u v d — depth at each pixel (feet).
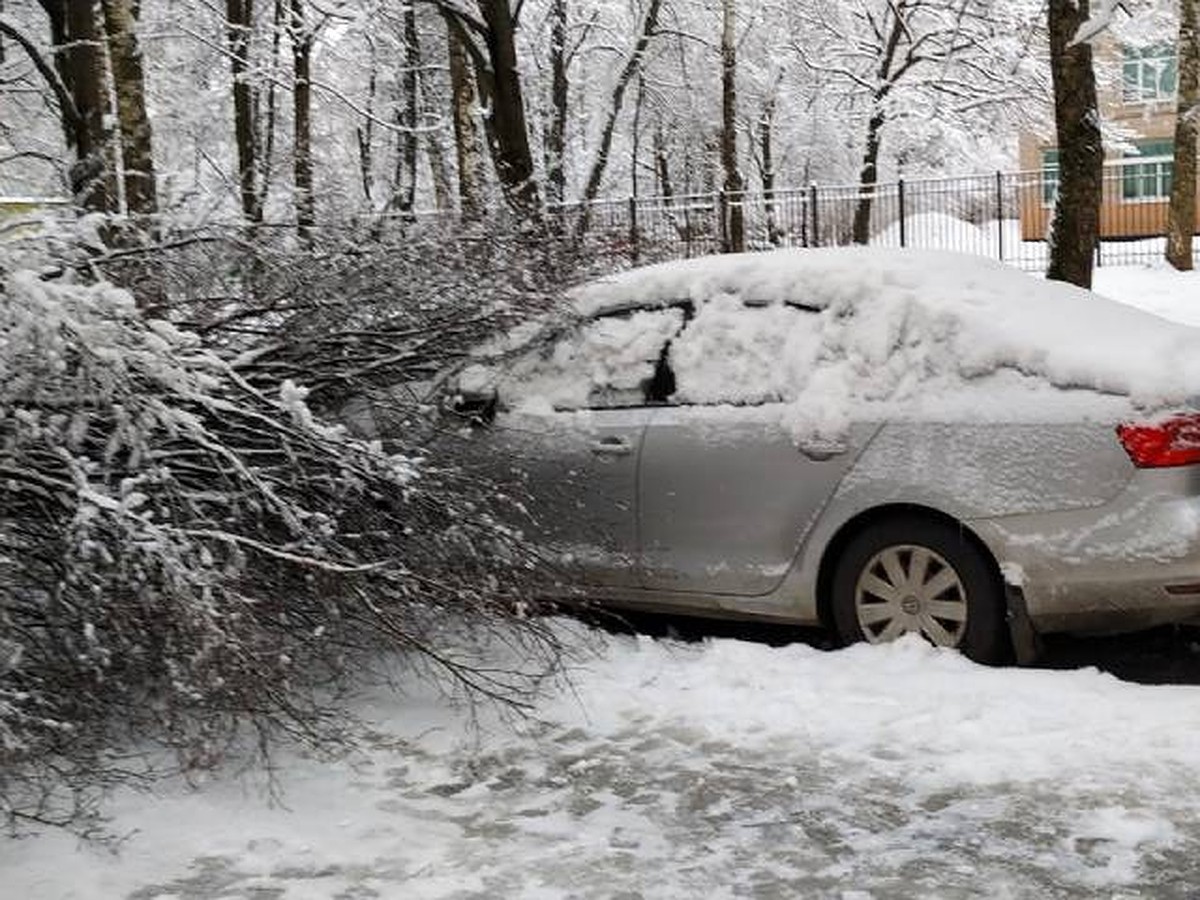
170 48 76.07
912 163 104.73
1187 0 72.38
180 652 13.79
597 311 21.84
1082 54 40.78
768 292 20.54
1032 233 83.82
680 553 20.35
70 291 13.39
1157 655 19.57
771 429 19.65
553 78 91.66
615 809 14.47
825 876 12.72
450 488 18.66
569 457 21.03
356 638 16.98
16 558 13.92
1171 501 17.01
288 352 18.31
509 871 12.98
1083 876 12.49
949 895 12.25
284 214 20.71
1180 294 65.92
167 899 12.50
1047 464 17.62
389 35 81.10
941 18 89.66
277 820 14.21
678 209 73.92
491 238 21.20
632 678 18.51
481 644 18.11
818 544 19.25
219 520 15.46
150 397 14.16
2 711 12.55
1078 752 15.17
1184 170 73.36
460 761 15.88
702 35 91.30
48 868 13.01
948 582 18.38
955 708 16.57
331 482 16.11
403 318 19.69
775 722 16.67
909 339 19.04
